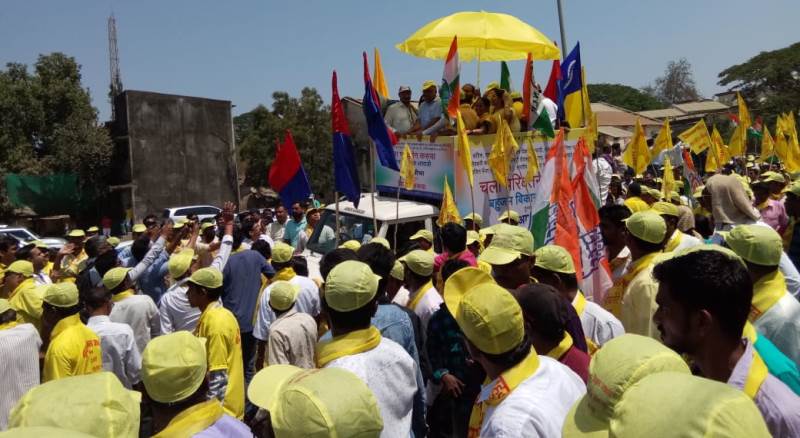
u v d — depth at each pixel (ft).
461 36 30.53
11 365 14.06
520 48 32.48
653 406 4.06
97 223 102.12
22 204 95.25
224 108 107.55
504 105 27.17
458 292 9.98
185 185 102.42
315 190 106.42
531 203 27.07
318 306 19.89
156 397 8.17
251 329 22.63
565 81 30.30
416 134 27.12
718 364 6.78
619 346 5.98
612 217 15.53
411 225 26.25
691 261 6.89
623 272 15.96
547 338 9.12
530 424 6.98
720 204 20.29
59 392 6.23
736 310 6.68
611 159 52.16
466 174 24.81
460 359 13.23
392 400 9.51
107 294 16.39
